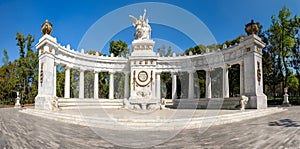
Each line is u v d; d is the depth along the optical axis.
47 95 23.89
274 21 40.59
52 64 25.53
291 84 46.72
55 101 22.06
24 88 49.94
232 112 18.58
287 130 11.46
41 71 25.31
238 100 25.33
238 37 41.88
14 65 53.44
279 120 15.66
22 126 13.09
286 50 39.91
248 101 25.12
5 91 55.19
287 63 41.56
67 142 8.91
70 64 29.91
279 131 11.23
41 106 23.09
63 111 19.36
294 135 10.13
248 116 17.80
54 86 27.00
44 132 11.08
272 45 41.47
